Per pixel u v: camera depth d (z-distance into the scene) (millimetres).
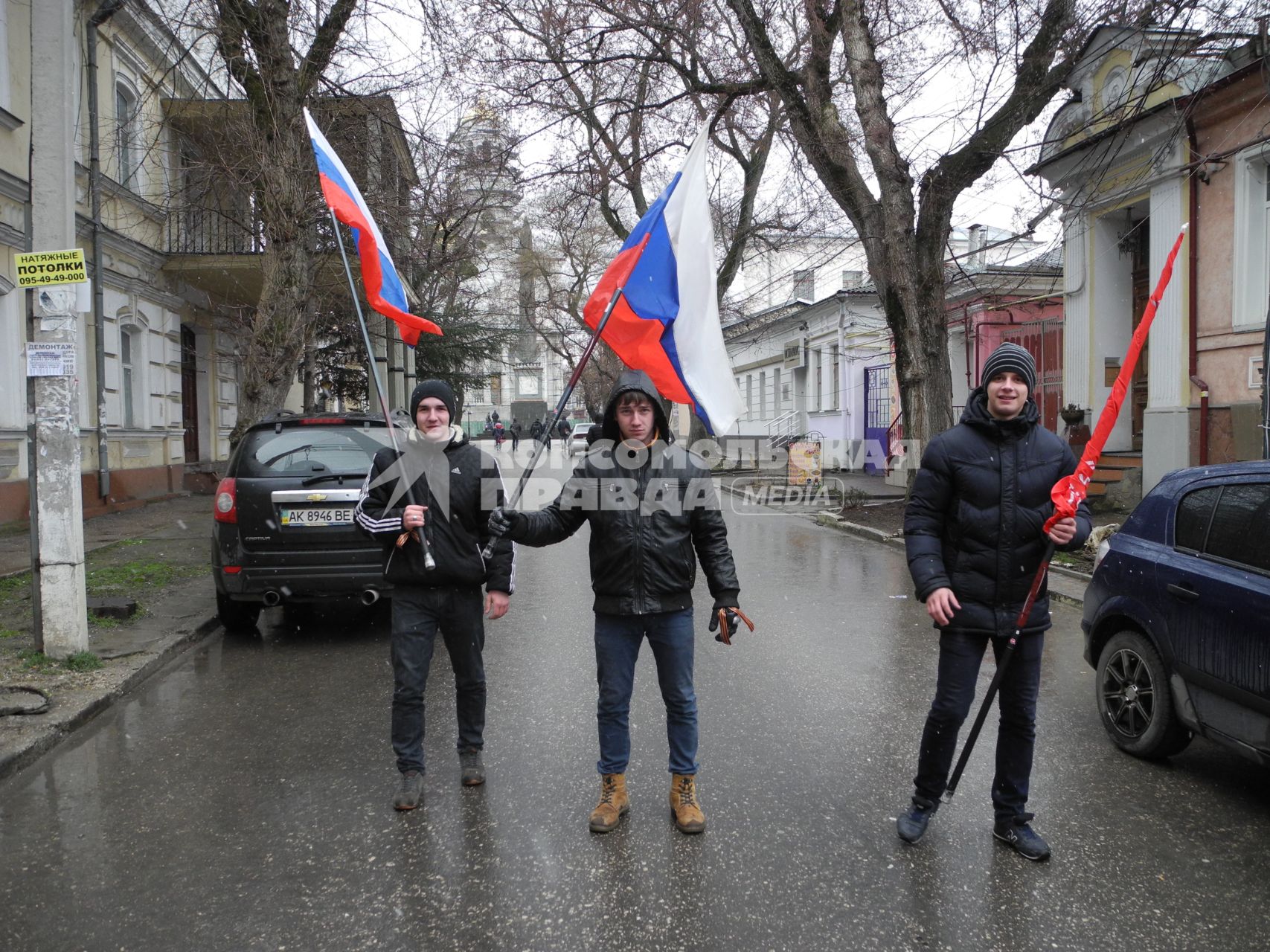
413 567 3820
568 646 6621
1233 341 10938
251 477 6555
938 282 12797
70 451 5762
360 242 4316
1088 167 12891
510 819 3693
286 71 9992
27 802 3914
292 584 6484
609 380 31875
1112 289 13719
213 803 3889
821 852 3396
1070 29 10383
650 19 13312
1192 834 3568
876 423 24625
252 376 10070
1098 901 3049
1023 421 3293
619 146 17406
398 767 3891
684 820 3555
